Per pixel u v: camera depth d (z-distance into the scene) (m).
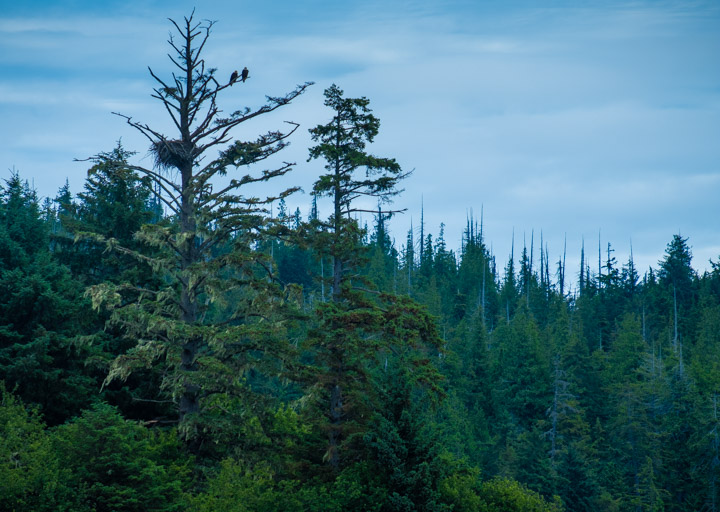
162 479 20.41
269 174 25.78
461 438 60.81
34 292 27.22
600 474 70.06
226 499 20.19
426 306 27.72
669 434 69.12
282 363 25.44
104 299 23.03
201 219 24.66
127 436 19.50
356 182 29.59
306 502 22.31
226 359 24.66
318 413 26.78
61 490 18.05
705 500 63.94
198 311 26.53
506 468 63.72
